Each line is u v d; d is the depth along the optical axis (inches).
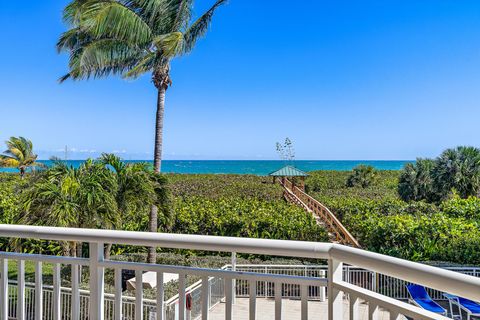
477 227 446.3
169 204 331.6
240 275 65.1
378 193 1008.2
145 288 235.0
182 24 424.8
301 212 543.8
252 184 1233.4
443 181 742.5
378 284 286.5
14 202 501.0
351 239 438.0
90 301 72.8
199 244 61.9
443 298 280.7
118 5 368.2
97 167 301.0
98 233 69.1
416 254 382.3
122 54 401.4
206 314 67.0
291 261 380.2
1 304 80.7
